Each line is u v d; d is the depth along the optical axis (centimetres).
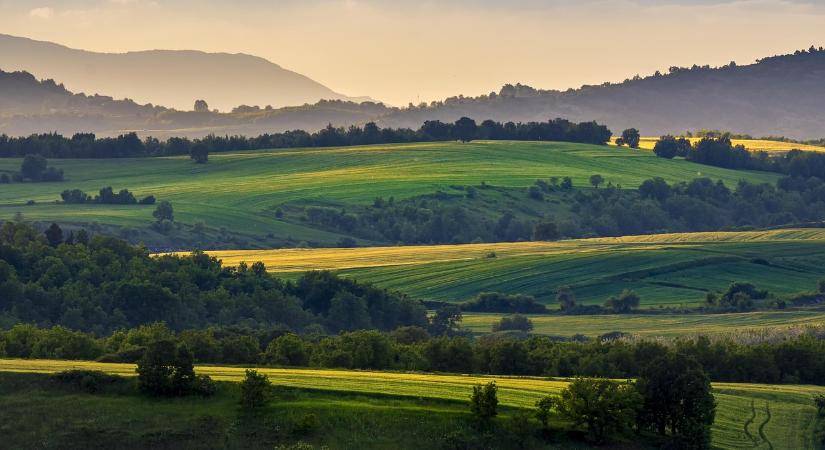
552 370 13250
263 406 10038
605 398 10094
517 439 9744
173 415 9844
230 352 12938
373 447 9469
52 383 10338
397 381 11250
